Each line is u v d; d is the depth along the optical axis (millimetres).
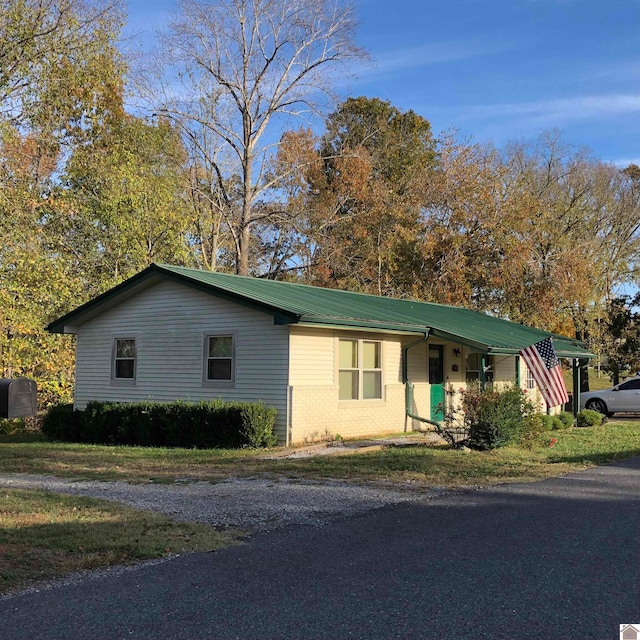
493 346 17031
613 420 25000
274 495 9266
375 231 35625
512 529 7406
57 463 12305
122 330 18266
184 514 8109
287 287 18891
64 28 22734
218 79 32250
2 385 7789
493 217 32750
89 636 4492
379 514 8164
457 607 4988
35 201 22391
